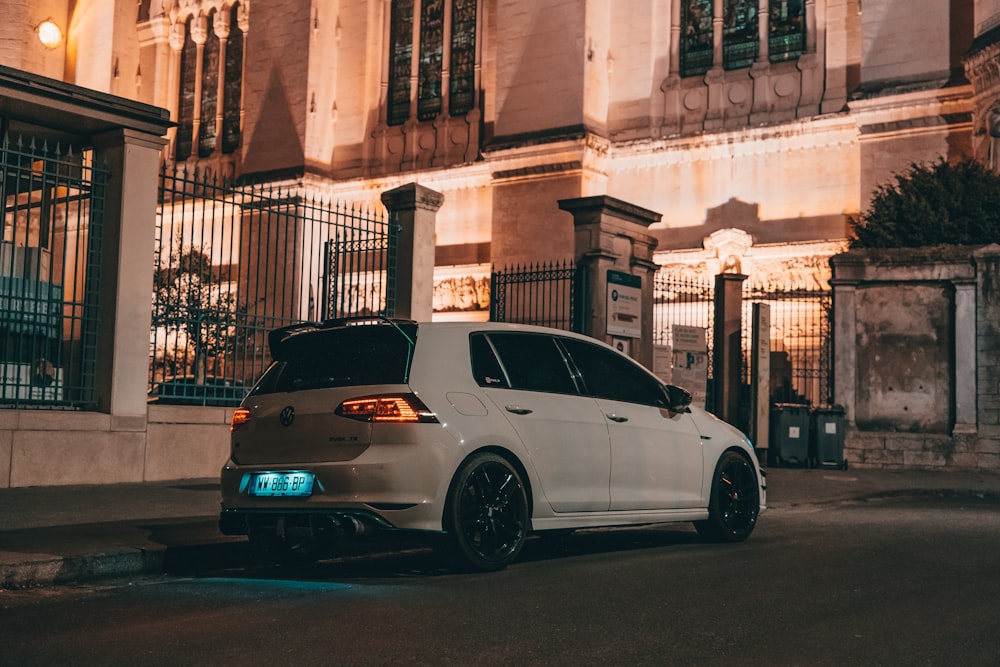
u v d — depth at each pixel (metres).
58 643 4.88
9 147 12.42
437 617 5.43
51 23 48.34
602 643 4.88
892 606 5.84
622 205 17.05
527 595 6.09
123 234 11.91
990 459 18.11
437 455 6.65
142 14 47.81
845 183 31.78
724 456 8.89
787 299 31.66
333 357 7.11
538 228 35.50
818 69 32.94
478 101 39.44
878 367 19.38
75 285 11.74
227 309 12.90
